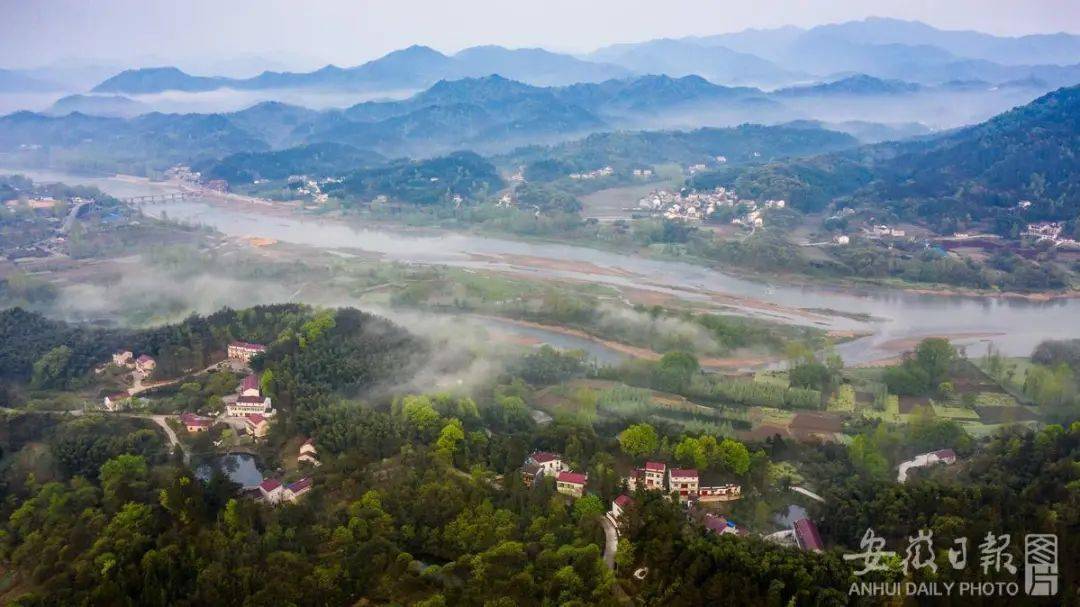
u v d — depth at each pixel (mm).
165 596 164875
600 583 168625
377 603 170125
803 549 187375
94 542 185125
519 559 177625
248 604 161750
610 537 195125
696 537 180750
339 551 181500
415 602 167750
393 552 182500
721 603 163125
